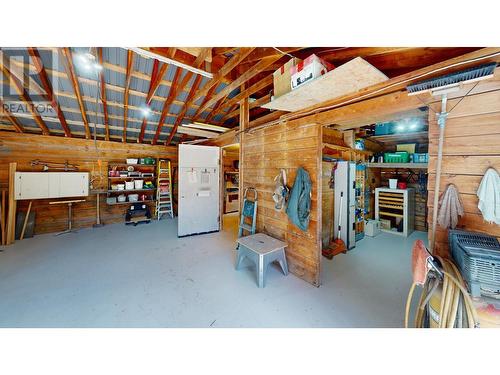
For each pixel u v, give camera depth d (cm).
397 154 460
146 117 508
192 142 598
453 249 124
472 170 137
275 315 196
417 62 175
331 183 385
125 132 561
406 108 177
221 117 532
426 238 450
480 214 134
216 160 495
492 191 126
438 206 151
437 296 113
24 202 462
